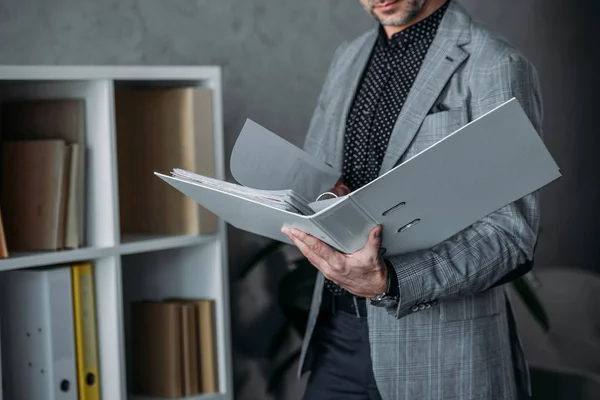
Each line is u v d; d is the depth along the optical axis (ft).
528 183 4.38
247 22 8.36
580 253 10.69
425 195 4.29
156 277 6.95
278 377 8.43
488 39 5.32
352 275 4.76
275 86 8.59
